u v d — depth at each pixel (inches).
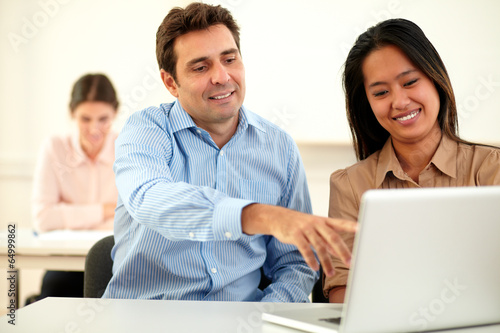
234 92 61.7
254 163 65.7
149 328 40.4
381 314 36.2
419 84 61.3
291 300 61.4
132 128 61.7
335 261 62.5
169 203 47.1
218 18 61.1
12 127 161.6
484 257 37.2
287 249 66.0
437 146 64.6
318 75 152.8
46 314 44.4
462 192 35.2
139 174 53.6
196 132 63.3
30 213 159.8
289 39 153.1
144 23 158.2
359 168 67.2
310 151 153.0
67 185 127.3
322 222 37.6
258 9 153.0
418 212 34.4
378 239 34.2
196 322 41.9
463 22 146.0
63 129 161.2
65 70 160.4
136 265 59.9
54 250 90.6
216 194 45.9
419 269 35.9
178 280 60.4
